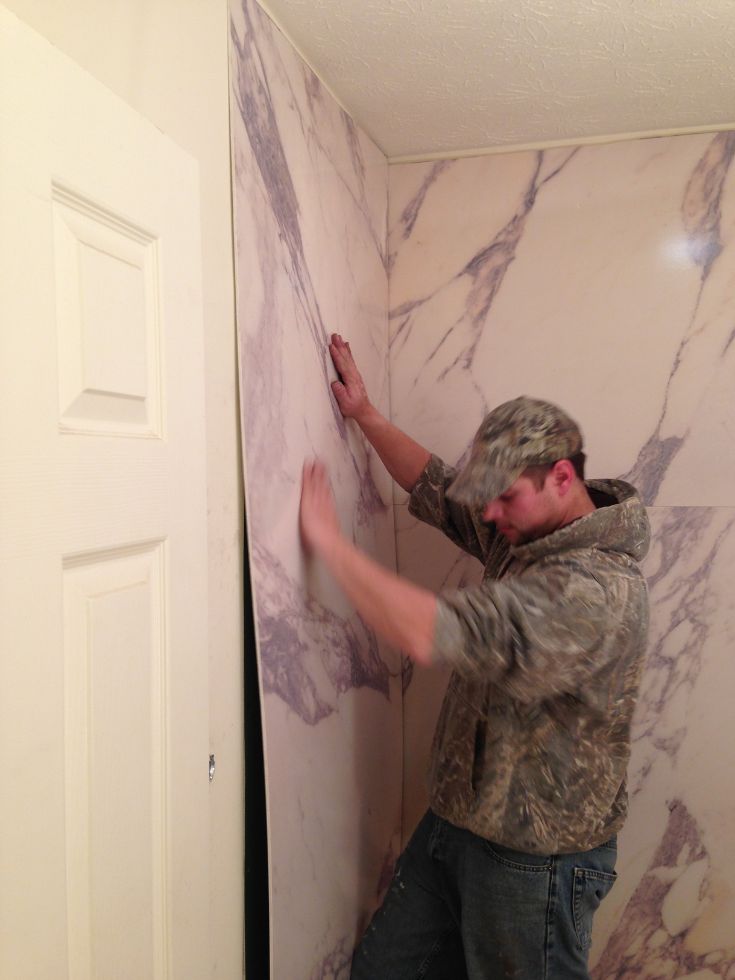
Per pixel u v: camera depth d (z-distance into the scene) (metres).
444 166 2.00
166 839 0.94
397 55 1.48
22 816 0.69
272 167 1.33
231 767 1.22
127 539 0.85
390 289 2.05
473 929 1.43
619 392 1.92
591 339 1.93
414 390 2.04
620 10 1.33
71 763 0.77
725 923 1.89
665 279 1.88
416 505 1.74
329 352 1.63
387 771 1.91
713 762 1.88
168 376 0.94
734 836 1.88
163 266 0.93
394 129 1.85
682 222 1.87
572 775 1.37
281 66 1.38
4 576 0.67
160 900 0.94
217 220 1.15
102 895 0.82
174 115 1.04
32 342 0.70
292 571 1.38
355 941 1.69
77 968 0.79
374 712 1.82
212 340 1.13
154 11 0.99
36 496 0.71
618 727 1.41
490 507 1.42
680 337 1.88
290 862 1.35
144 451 0.89
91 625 0.80
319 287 1.56
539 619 1.23
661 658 1.90
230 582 1.20
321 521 1.43
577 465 1.44
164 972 0.95
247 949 1.29
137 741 0.89
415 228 2.03
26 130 0.68
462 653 1.22
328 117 1.62
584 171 1.92
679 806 1.90
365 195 1.86
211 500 1.14
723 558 1.87
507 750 1.39
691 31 1.40
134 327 0.87
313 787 1.47
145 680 0.90
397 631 1.25
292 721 1.37
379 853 1.85
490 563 1.62
